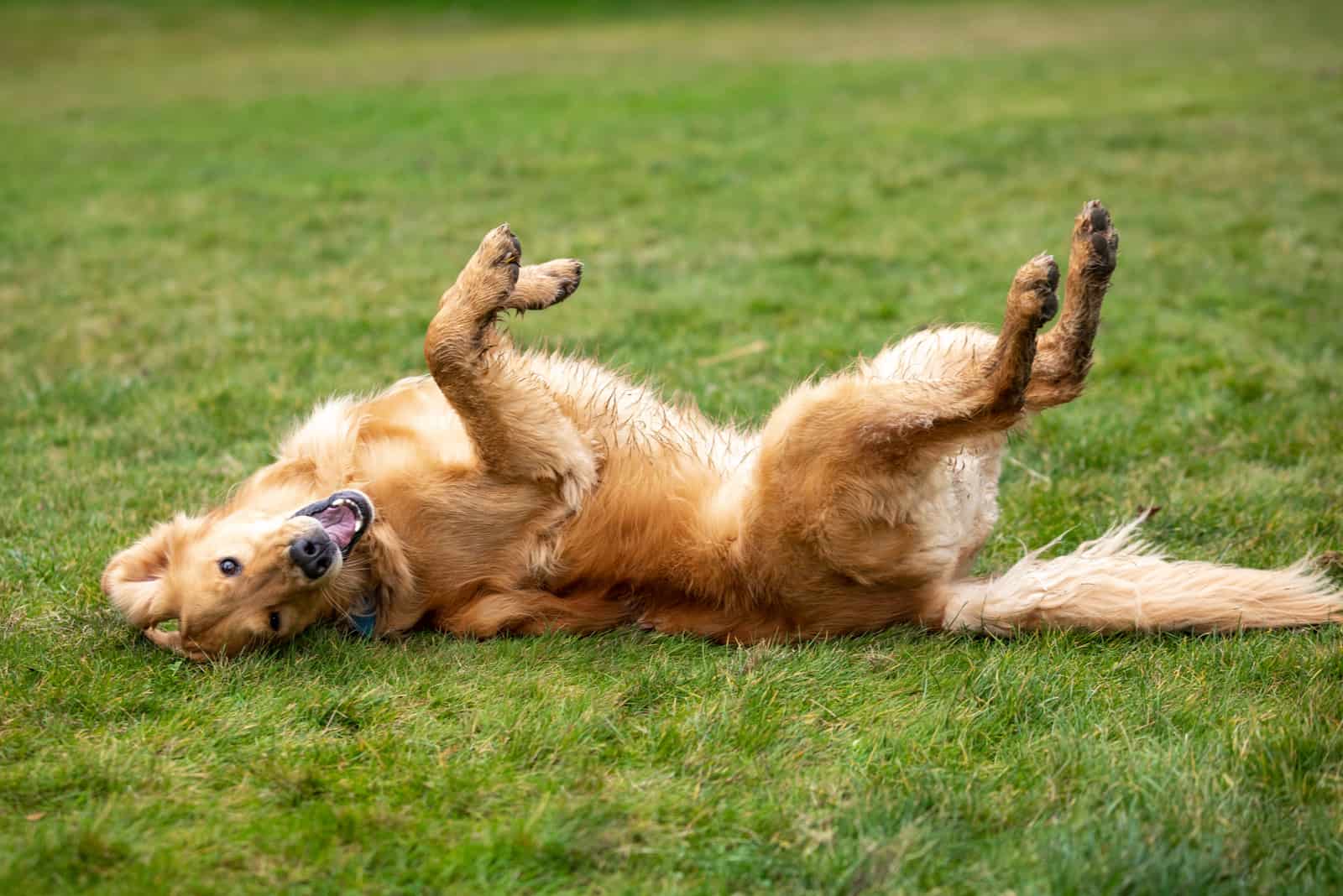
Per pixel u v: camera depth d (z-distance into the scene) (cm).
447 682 375
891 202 1102
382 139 1585
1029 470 523
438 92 2078
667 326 767
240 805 307
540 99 1920
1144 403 614
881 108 1664
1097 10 3281
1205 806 287
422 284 887
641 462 419
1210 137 1324
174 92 2250
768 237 998
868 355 694
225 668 380
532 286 430
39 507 513
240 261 981
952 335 415
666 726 342
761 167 1291
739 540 399
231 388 664
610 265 929
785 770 320
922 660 381
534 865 281
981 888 269
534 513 417
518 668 386
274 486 423
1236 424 577
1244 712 337
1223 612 387
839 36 2923
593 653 398
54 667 376
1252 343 696
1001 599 398
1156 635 390
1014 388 361
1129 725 335
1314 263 850
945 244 950
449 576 417
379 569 410
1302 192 1059
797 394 395
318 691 365
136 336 778
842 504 379
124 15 3466
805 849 285
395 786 314
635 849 286
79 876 278
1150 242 928
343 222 1114
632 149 1433
